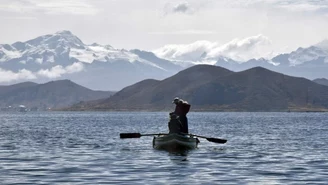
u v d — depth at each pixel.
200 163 57.56
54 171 50.28
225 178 46.31
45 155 66.25
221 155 67.00
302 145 86.69
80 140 97.50
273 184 43.16
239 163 57.84
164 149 73.00
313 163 58.19
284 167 54.34
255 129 156.25
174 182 43.94
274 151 74.06
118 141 93.81
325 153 71.19
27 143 89.12
